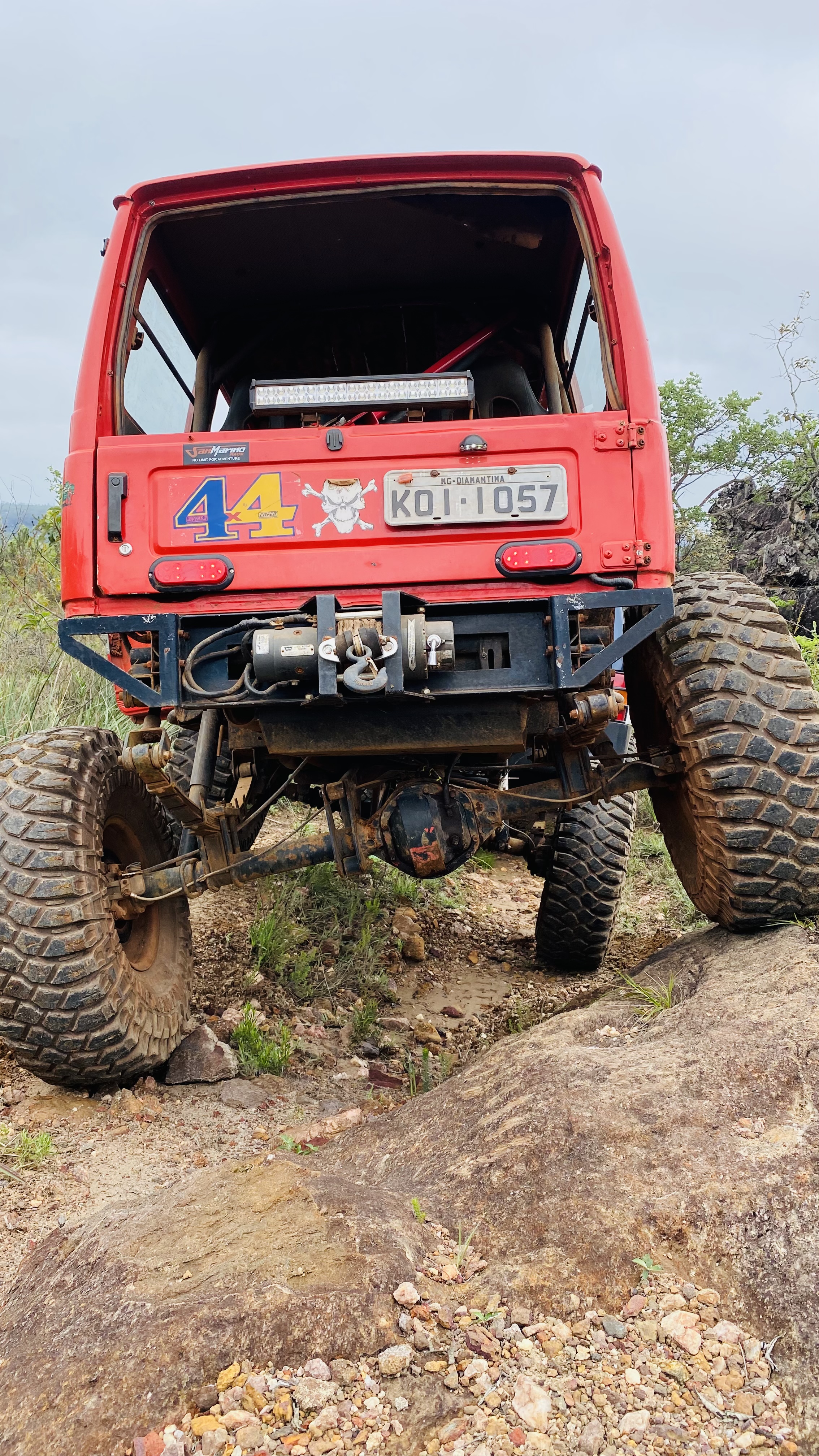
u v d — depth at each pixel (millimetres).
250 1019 4059
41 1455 1656
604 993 4047
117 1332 1848
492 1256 2086
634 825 8438
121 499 3221
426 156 3529
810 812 3232
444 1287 1991
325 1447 1630
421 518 3189
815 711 3293
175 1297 1926
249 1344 1792
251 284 4414
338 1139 3143
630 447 3219
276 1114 3516
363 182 3604
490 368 4391
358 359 4949
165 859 4113
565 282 4332
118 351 3416
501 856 8703
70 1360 1825
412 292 4543
